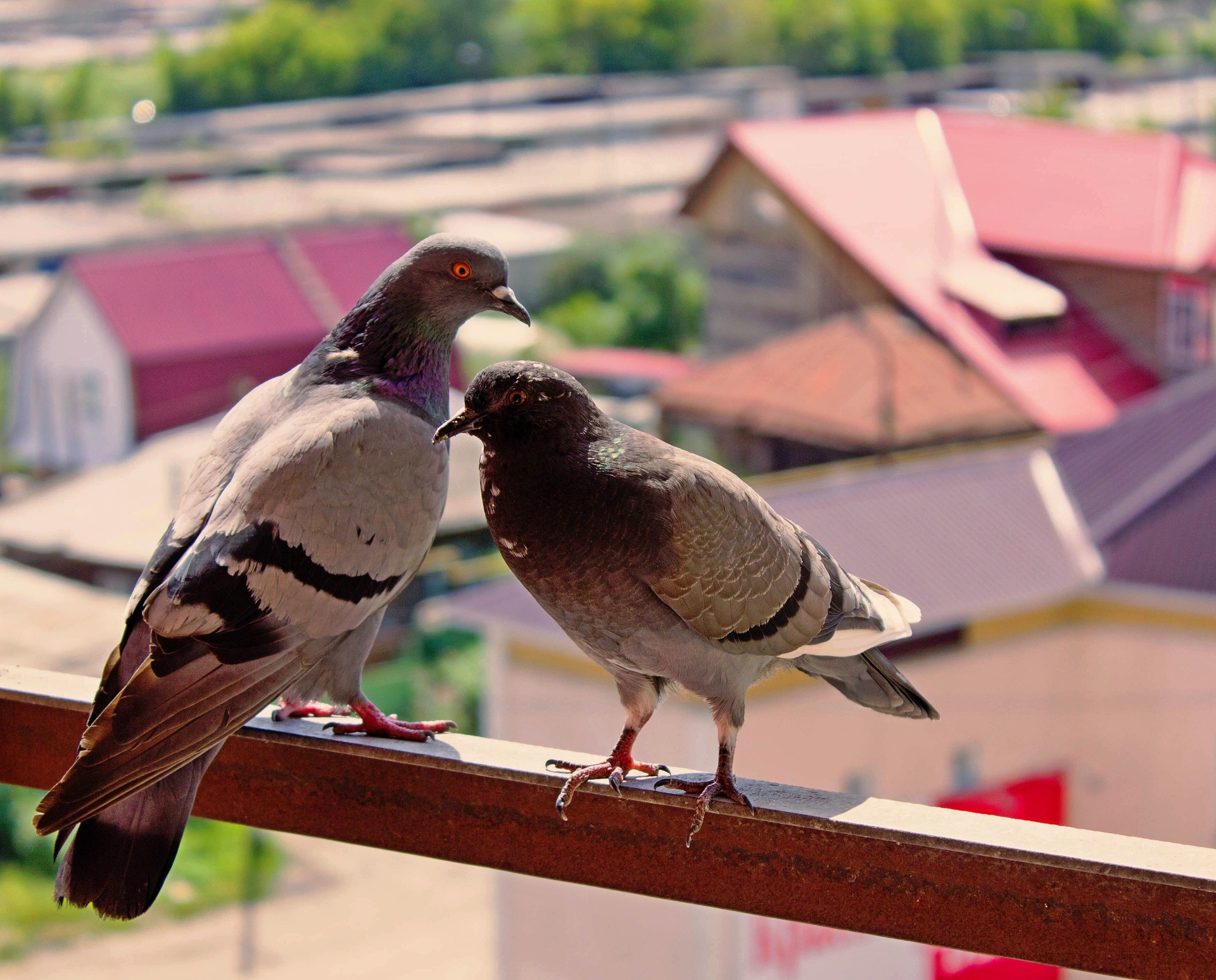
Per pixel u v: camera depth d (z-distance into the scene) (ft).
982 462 47.14
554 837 9.10
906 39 179.52
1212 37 165.27
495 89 183.73
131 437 90.79
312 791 9.63
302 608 9.72
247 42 174.70
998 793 39.04
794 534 10.21
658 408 81.66
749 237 96.07
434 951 45.80
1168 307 78.28
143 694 8.79
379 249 102.27
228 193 144.05
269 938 46.11
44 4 199.21
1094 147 89.61
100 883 8.71
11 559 54.29
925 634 38.11
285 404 10.66
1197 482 44.65
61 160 150.00
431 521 10.57
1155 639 39.58
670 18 184.75
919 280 83.92
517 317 10.83
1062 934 8.02
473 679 59.21
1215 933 7.69
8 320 106.01
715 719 9.91
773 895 8.64
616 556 9.34
